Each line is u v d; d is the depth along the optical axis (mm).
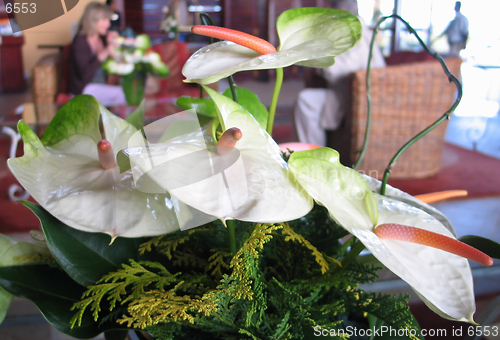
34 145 266
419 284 230
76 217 240
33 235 328
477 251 237
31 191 244
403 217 282
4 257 282
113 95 1562
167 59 1719
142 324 232
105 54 1560
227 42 303
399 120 1337
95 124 299
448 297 236
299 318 255
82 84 1597
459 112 2238
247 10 2998
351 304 293
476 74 2346
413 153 1414
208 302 235
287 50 270
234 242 286
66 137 296
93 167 271
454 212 1244
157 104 1281
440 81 1312
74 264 270
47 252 298
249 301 255
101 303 284
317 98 1444
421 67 1282
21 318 523
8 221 1141
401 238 252
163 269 278
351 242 330
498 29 2246
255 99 378
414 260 251
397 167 1423
